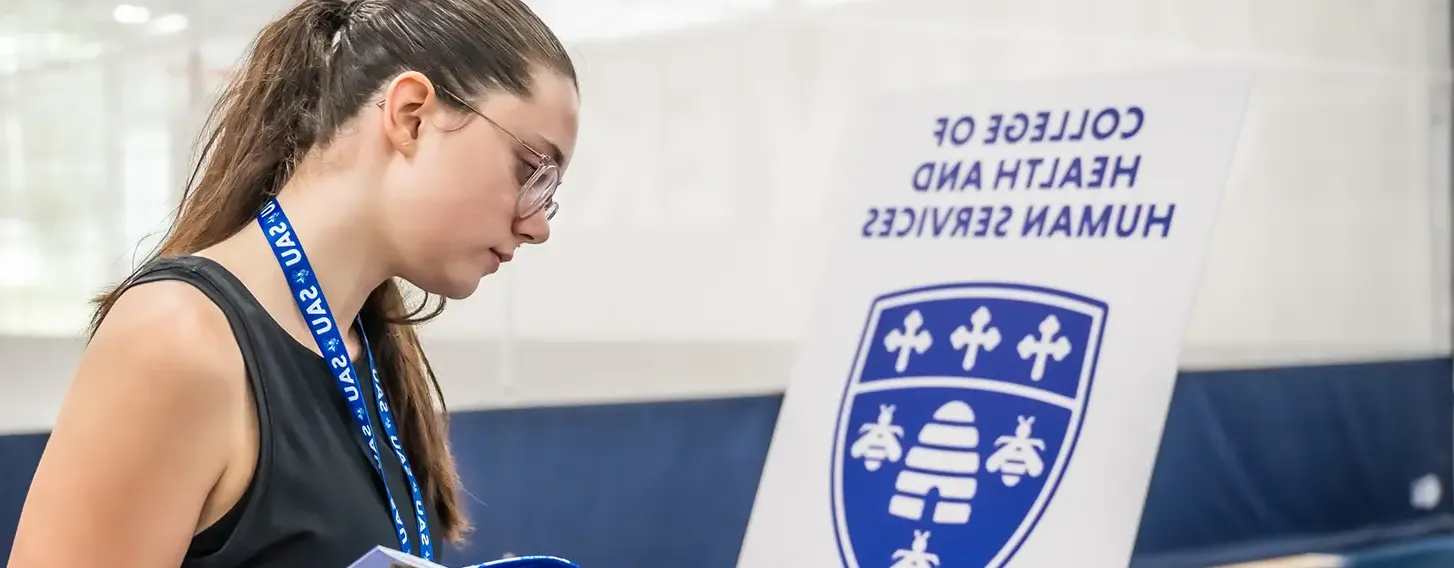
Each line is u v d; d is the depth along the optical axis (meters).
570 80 0.99
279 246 0.91
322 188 0.93
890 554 1.87
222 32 2.56
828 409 2.02
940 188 2.02
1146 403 1.70
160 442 0.80
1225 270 4.04
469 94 0.92
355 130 0.92
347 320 0.96
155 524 0.80
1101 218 1.82
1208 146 1.76
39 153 2.36
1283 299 4.16
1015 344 1.85
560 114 0.97
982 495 1.81
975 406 1.86
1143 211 1.78
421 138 0.91
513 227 0.98
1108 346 1.76
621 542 3.00
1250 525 3.89
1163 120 1.81
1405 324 4.43
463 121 0.92
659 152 3.19
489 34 0.94
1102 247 1.81
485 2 0.96
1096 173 1.85
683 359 3.22
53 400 2.36
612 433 3.00
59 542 0.79
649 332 3.18
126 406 0.80
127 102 2.46
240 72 0.98
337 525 0.90
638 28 3.15
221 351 0.84
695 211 3.25
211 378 0.82
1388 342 4.39
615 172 3.13
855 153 2.17
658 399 3.09
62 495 0.79
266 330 0.88
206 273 0.86
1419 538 4.22
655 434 3.06
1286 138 4.15
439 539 1.13
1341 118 4.26
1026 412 1.81
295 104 0.94
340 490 0.91
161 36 2.49
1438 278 4.48
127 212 2.46
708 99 3.26
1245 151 4.07
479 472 2.80
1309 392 4.04
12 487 2.24
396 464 1.01
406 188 0.91
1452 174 4.47
